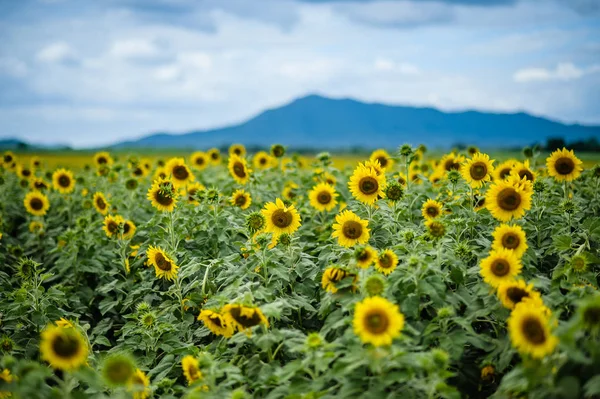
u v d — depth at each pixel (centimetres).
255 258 673
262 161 1377
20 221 1433
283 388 497
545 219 783
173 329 660
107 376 446
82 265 956
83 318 895
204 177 1482
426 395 470
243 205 983
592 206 910
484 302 551
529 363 429
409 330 503
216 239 820
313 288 666
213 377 495
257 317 542
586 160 1967
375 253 574
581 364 420
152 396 543
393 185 736
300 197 1104
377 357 440
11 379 460
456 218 721
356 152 7656
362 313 449
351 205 895
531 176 861
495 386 539
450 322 546
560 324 447
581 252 629
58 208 1423
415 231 721
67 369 469
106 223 945
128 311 861
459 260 600
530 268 623
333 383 523
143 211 1199
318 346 484
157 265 725
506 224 637
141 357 649
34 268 756
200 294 699
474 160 774
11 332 707
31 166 1797
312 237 931
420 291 538
